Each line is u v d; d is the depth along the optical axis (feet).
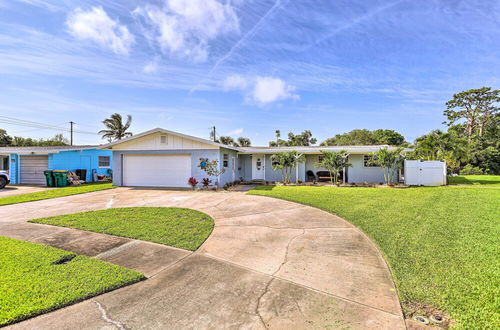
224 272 10.91
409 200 27.55
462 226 16.75
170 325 7.31
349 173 50.57
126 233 16.44
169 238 15.47
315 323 7.32
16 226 18.26
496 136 100.37
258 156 56.85
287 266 11.46
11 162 50.78
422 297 8.46
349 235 15.89
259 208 24.64
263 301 8.57
